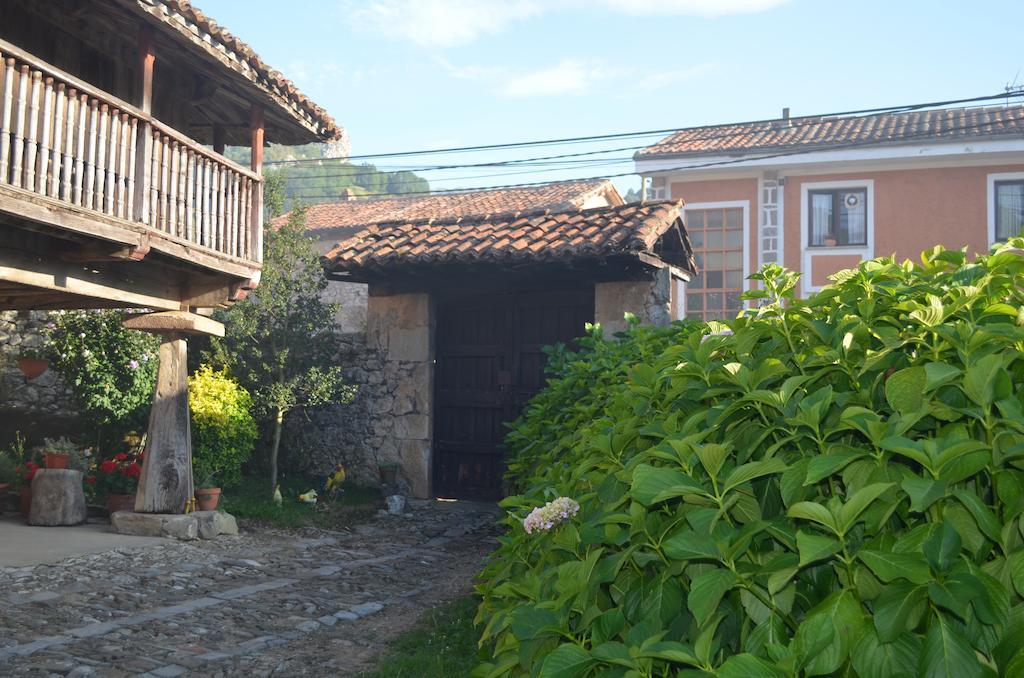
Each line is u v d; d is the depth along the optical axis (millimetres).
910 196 16625
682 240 11273
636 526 1896
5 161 5902
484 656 2654
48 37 7887
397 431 11766
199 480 9945
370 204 24375
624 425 2525
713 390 2105
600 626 1804
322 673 4738
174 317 8844
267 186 11938
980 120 17422
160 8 6855
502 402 11289
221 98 9945
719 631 1730
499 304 11461
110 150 6953
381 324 12055
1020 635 1414
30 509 8906
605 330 10469
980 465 1522
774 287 2695
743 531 1655
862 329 2090
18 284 7371
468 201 22703
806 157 16797
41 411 12508
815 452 1874
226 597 6398
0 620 5355
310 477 12188
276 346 11469
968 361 1845
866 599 1549
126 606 5957
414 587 7145
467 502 11430
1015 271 2223
